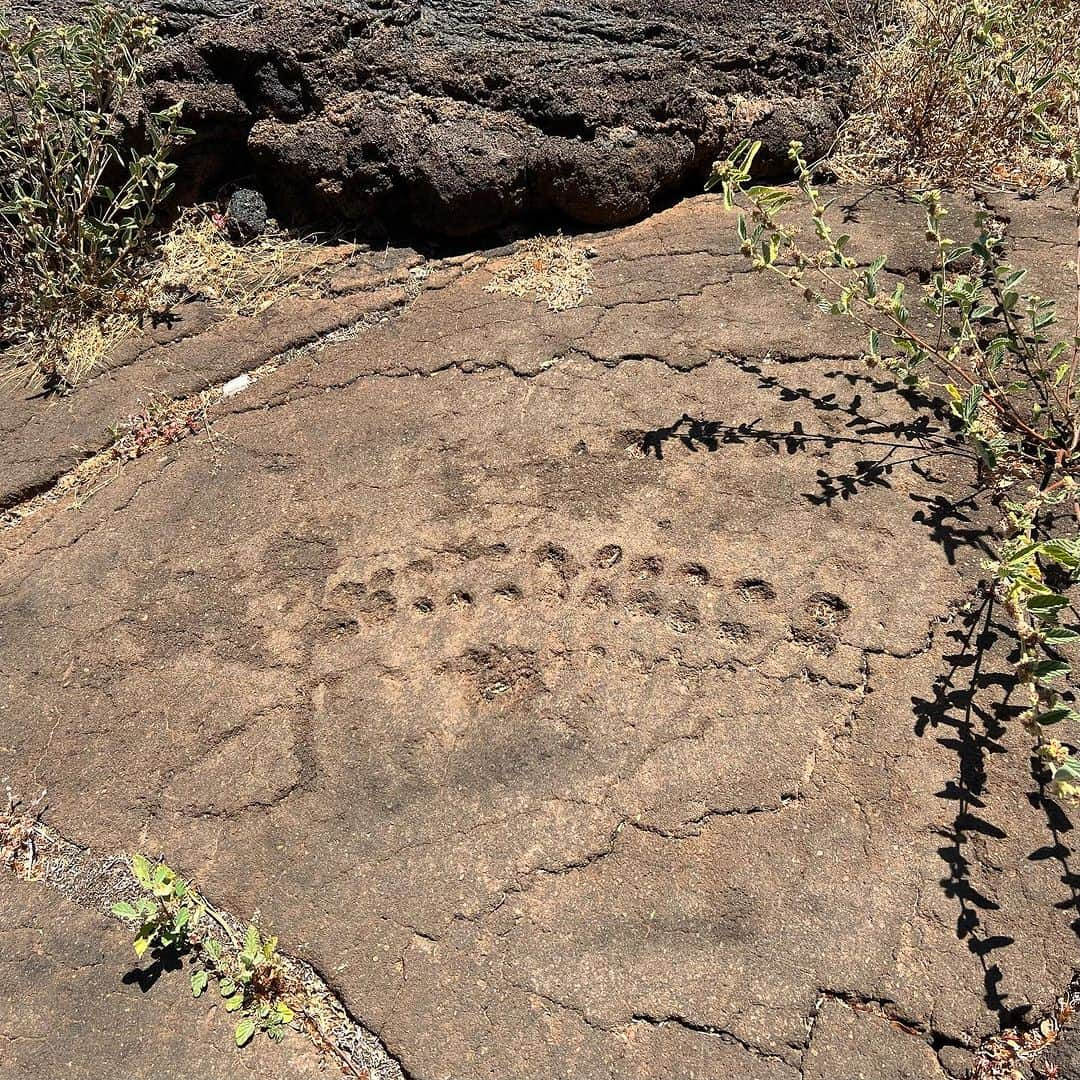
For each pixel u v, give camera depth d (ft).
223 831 6.19
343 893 5.80
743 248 7.18
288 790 6.30
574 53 10.18
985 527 6.88
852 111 11.30
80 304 10.11
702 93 10.42
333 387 9.11
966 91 10.23
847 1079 4.85
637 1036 5.09
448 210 10.09
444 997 5.34
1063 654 6.24
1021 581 5.37
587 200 10.11
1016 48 10.46
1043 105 9.00
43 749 6.80
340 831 6.06
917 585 6.64
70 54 9.67
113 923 5.93
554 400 8.43
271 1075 5.18
